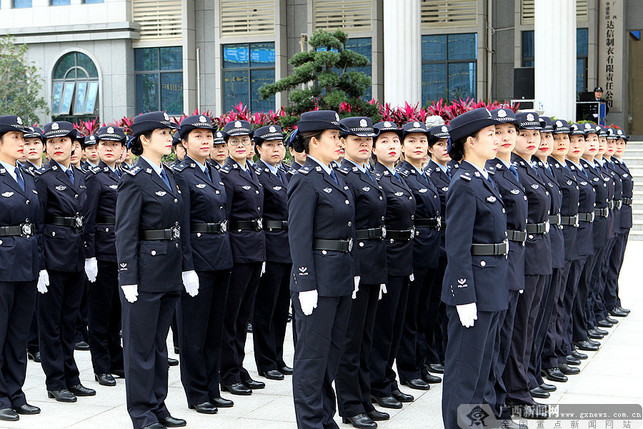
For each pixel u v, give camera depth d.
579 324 8.63
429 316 7.80
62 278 7.04
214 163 7.52
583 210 8.12
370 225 6.28
